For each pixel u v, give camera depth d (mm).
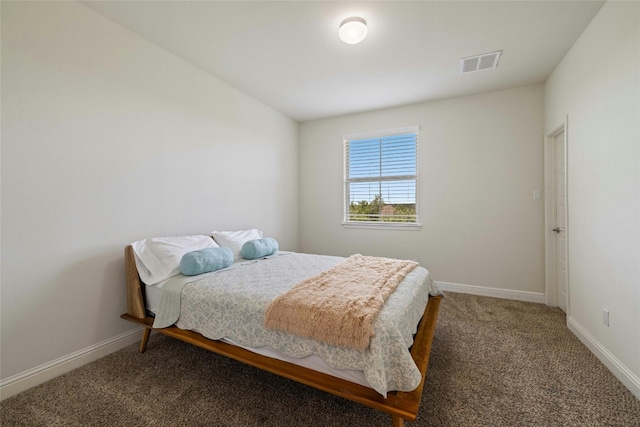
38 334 1680
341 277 1938
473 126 3330
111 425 1360
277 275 2066
